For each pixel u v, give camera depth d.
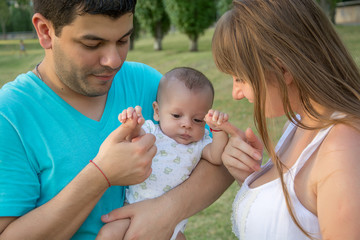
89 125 1.74
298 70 1.40
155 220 1.77
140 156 1.56
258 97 1.47
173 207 1.82
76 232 1.71
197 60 14.87
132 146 1.55
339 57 1.45
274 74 1.45
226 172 2.03
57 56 1.55
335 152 1.26
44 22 1.54
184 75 2.17
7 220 1.49
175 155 2.07
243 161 1.76
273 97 1.49
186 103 2.09
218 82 10.66
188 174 2.08
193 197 1.90
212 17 20.70
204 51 19.81
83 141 1.70
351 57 1.49
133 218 1.77
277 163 1.49
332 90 1.40
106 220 1.77
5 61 18.30
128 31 1.53
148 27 24.08
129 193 2.02
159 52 22.30
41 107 1.64
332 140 1.30
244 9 1.49
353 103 1.39
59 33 1.49
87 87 1.60
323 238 1.28
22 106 1.60
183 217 1.86
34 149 1.59
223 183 2.01
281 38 1.41
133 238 1.73
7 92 1.61
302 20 1.42
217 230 4.05
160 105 2.17
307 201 1.40
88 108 1.79
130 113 1.54
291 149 1.66
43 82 1.68
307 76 1.40
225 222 4.19
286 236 1.49
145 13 23.62
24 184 1.53
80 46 1.49
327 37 1.45
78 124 1.71
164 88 2.16
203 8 20.31
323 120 1.37
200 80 2.16
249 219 1.61
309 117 1.44
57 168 1.63
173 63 15.85
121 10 1.44
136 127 1.62
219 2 20.45
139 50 25.25
